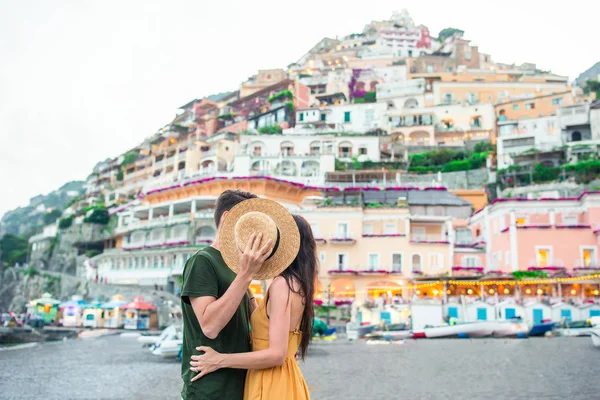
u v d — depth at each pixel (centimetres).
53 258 9944
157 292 5338
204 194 6881
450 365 1892
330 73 12162
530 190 6844
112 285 5850
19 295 9125
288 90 10150
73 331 4000
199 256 347
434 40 15200
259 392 334
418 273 5172
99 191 11769
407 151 8788
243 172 7269
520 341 3162
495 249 5281
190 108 13988
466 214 6025
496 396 1202
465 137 9050
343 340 3600
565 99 8800
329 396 1226
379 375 1627
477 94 10212
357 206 5388
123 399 1216
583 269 4653
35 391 1347
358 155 8250
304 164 7456
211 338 324
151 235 6956
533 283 4528
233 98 13425
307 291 352
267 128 9400
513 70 12600
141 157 11256
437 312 4178
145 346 2992
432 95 10262
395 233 5334
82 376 1675
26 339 3297
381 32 14912
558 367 1750
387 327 3834
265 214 333
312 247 371
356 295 5159
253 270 321
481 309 4281
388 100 10375
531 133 8094
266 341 347
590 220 4850
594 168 6650
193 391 332
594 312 4100
